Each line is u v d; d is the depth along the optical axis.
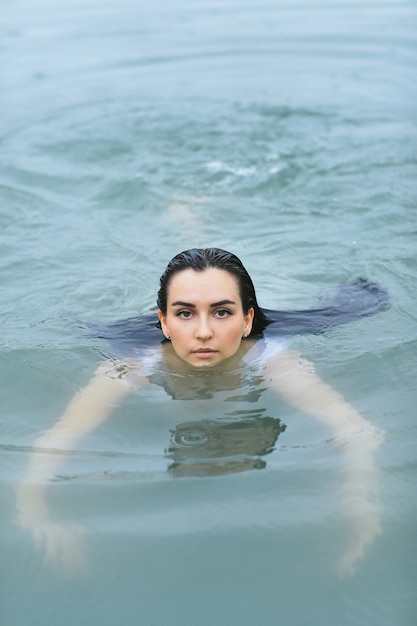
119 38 11.76
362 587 2.04
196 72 9.97
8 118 8.34
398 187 5.98
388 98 8.52
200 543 2.21
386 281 4.38
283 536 2.23
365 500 2.38
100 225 5.53
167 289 3.24
